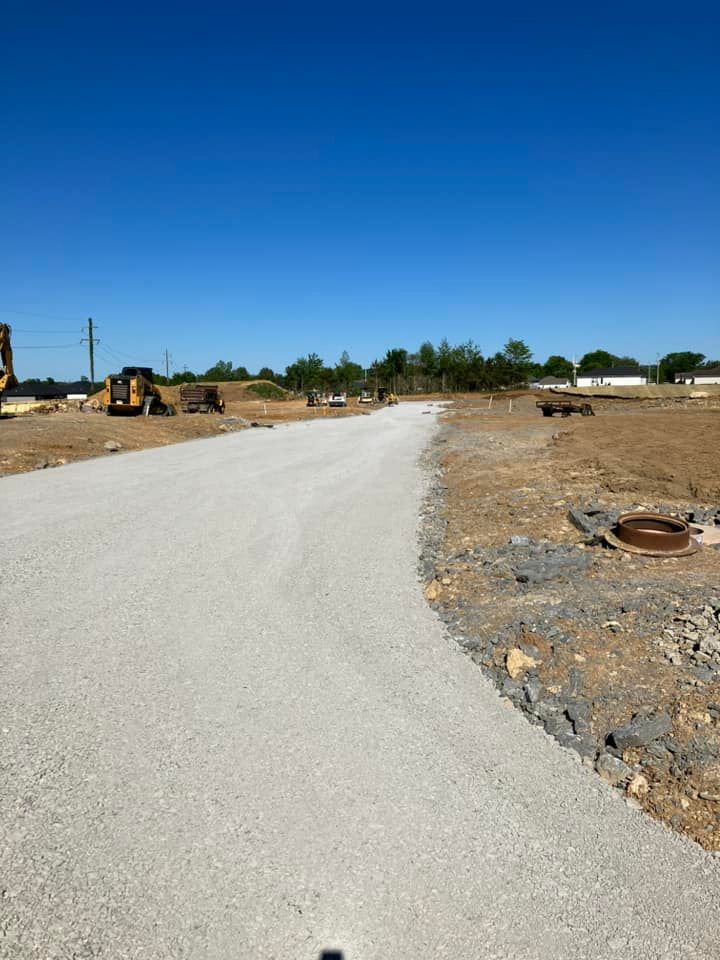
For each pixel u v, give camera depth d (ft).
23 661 15.23
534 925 8.28
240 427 99.25
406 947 7.93
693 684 13.37
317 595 20.12
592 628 16.34
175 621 17.80
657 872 9.16
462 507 33.06
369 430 95.35
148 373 115.34
